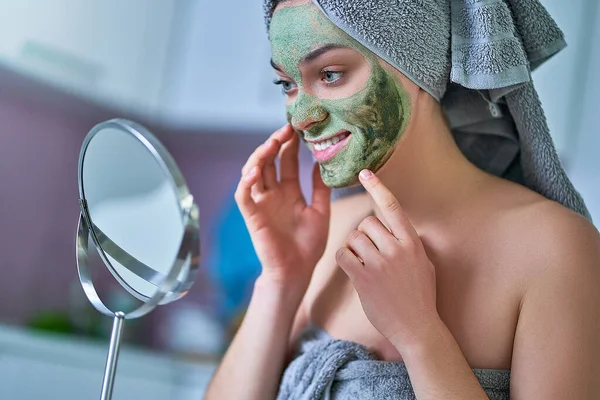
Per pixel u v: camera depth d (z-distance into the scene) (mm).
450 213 702
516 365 601
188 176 2279
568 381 568
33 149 1876
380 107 663
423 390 590
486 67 666
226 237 1948
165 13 2078
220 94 2072
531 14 692
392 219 646
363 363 671
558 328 587
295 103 681
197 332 2072
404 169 712
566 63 1552
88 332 1923
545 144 716
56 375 1585
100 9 1909
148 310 577
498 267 647
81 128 2020
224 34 2062
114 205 664
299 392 703
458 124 755
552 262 617
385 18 646
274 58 681
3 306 1815
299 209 838
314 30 651
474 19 673
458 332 649
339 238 821
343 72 661
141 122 2135
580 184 1544
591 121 1529
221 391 796
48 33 1774
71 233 2023
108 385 590
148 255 637
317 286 807
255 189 836
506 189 699
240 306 1929
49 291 1953
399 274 626
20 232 1859
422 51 669
